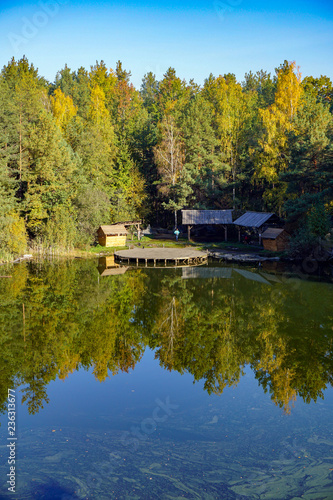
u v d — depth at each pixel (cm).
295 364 1989
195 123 7212
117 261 4903
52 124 5488
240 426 1424
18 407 1554
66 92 10750
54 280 3809
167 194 7012
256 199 7138
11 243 4744
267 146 6003
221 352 2156
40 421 1447
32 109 5944
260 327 2548
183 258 4769
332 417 1491
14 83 7862
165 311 2908
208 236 7025
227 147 7344
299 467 1190
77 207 5691
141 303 3105
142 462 1205
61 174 5612
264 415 1505
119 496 1062
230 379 1841
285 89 6216
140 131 8031
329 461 1220
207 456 1241
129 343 2292
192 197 6919
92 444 1299
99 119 7675
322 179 4716
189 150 7319
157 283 3788
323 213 4512
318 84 8350
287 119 6103
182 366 1992
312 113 5594
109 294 3350
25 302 3042
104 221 6078
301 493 1075
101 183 6788
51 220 5428
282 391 1714
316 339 2325
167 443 1311
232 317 2767
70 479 1127
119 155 7419
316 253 4728
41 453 1245
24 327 2502
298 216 4988
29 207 5244
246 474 1158
